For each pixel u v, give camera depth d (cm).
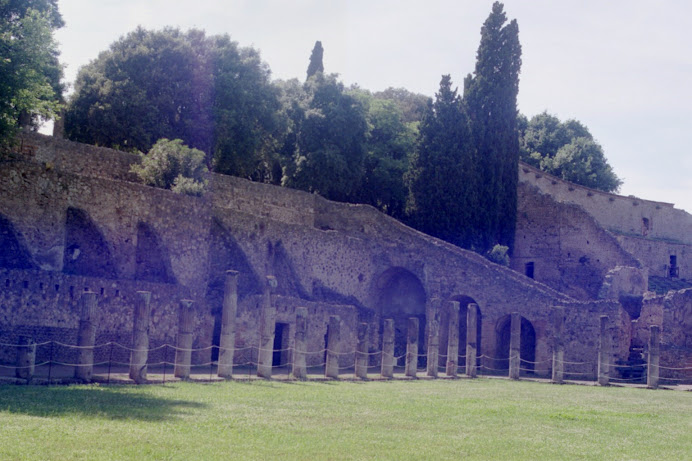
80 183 5156
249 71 7519
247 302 5425
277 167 8338
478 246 7888
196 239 5769
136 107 6850
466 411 3469
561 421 3338
